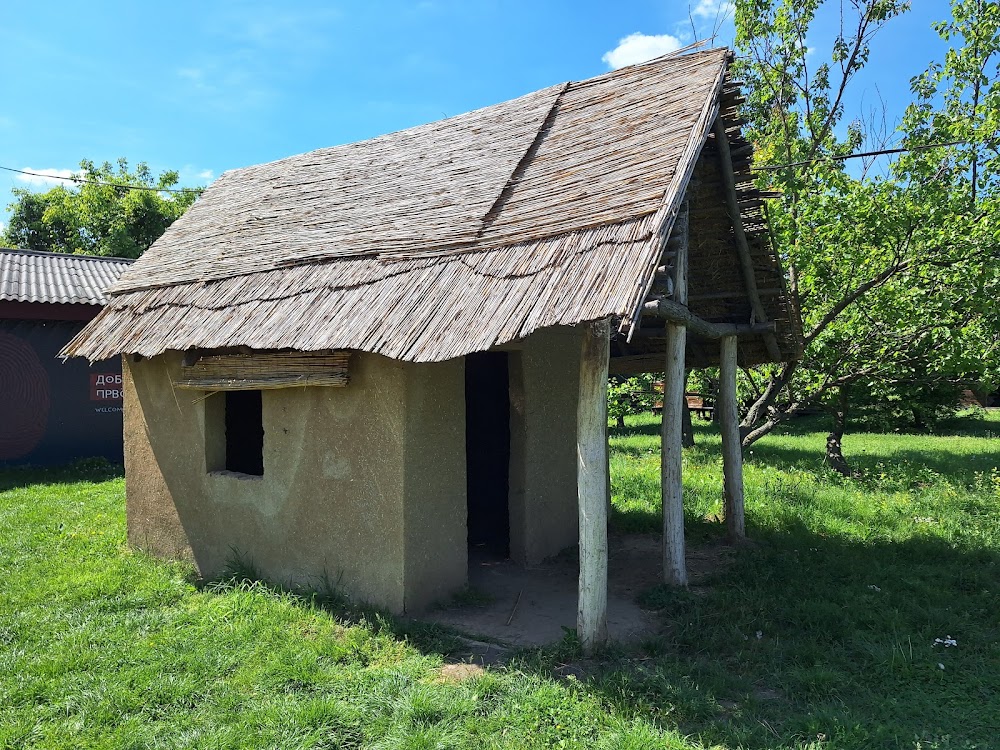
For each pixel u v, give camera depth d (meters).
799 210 10.52
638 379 15.91
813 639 4.85
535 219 5.35
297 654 4.58
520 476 6.88
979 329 10.09
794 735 3.62
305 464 5.88
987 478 10.95
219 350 6.47
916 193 9.75
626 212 4.75
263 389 6.10
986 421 22.39
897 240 10.02
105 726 3.83
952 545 7.24
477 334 4.36
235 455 8.17
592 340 4.53
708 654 4.69
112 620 5.27
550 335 7.21
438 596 5.64
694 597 5.70
